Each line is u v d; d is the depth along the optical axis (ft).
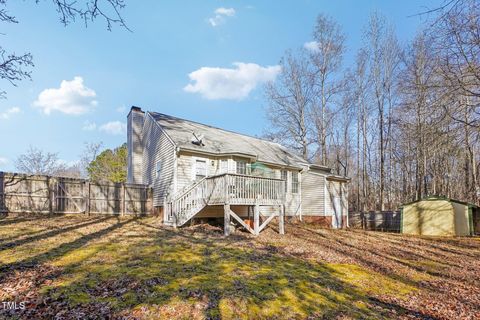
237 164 55.52
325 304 19.02
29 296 15.92
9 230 32.91
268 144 77.56
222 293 18.62
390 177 99.86
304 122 103.50
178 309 16.01
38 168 122.52
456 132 35.73
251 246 33.40
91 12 16.57
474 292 24.09
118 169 125.29
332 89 101.50
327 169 76.79
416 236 58.70
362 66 98.78
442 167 87.15
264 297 18.83
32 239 29.27
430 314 19.26
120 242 30.53
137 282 19.04
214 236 37.65
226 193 38.45
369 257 34.53
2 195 42.65
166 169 52.13
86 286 17.84
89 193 50.62
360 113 105.19
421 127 40.83
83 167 146.00
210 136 59.93
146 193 57.36
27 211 44.57
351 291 22.08
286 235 44.55
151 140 61.26
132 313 15.03
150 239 33.06
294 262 28.27
